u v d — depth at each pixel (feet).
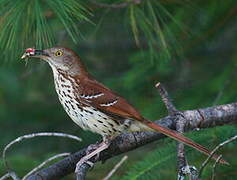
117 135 32.42
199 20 39.93
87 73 34.14
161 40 33.96
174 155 30.37
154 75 41.19
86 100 32.71
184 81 41.47
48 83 48.26
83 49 47.37
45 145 47.21
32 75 47.42
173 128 32.07
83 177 29.45
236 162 31.32
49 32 29.32
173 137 30.53
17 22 28.86
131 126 32.24
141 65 41.24
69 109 33.63
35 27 30.91
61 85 33.68
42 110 49.39
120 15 37.01
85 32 38.91
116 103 32.35
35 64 45.44
